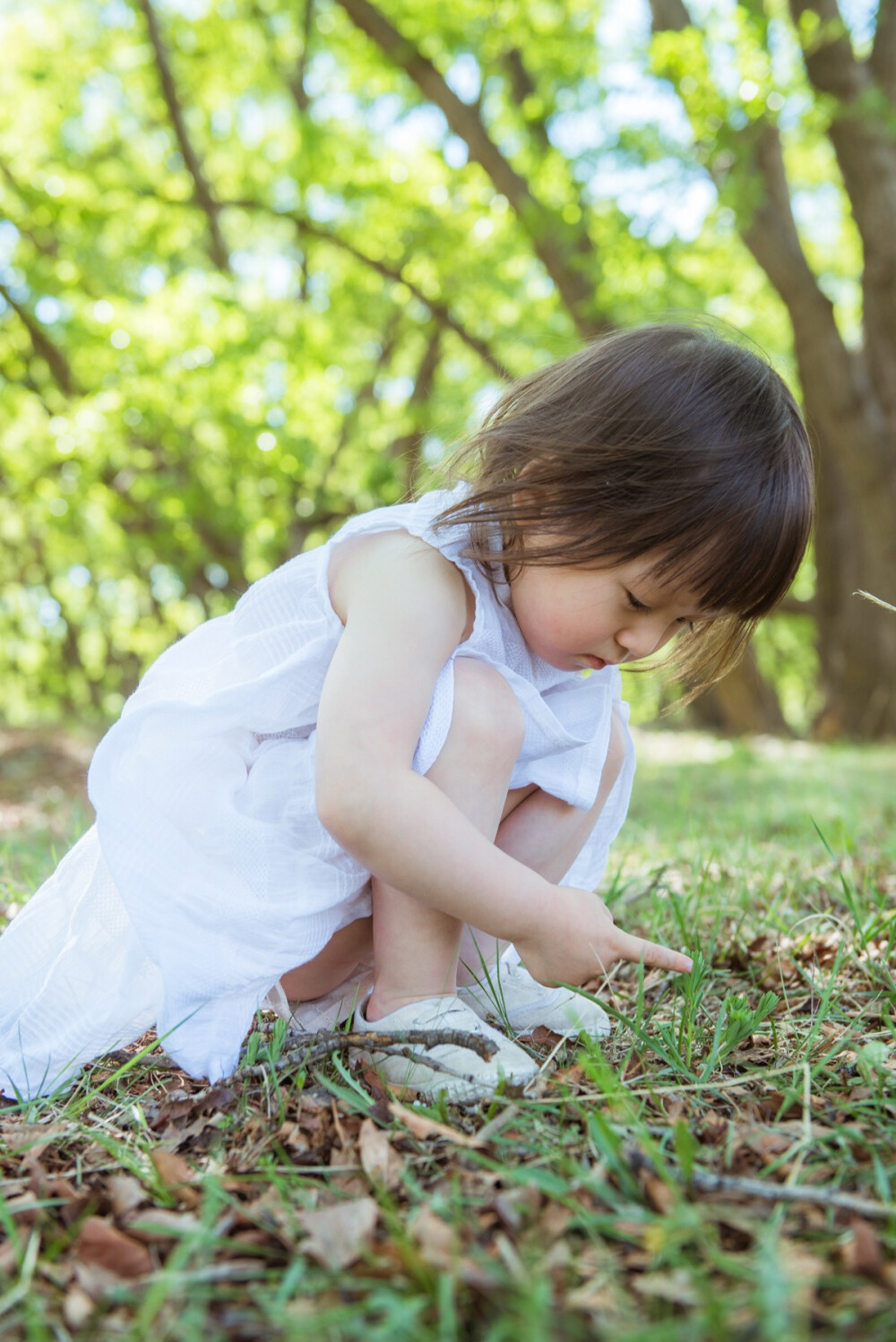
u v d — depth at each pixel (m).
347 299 13.99
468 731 1.48
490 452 1.59
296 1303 0.94
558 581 1.52
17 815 5.76
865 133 8.66
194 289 11.31
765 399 1.55
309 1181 1.17
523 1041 1.68
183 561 12.78
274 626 1.67
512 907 1.39
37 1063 1.54
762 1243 0.98
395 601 1.48
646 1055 1.55
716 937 2.14
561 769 1.72
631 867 3.07
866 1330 0.86
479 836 1.40
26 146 12.32
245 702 1.57
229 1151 1.29
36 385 12.15
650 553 1.46
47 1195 1.17
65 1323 0.94
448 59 11.00
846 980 1.86
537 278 13.82
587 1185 1.08
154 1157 1.22
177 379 10.55
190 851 1.50
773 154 9.17
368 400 15.12
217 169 14.56
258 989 1.50
